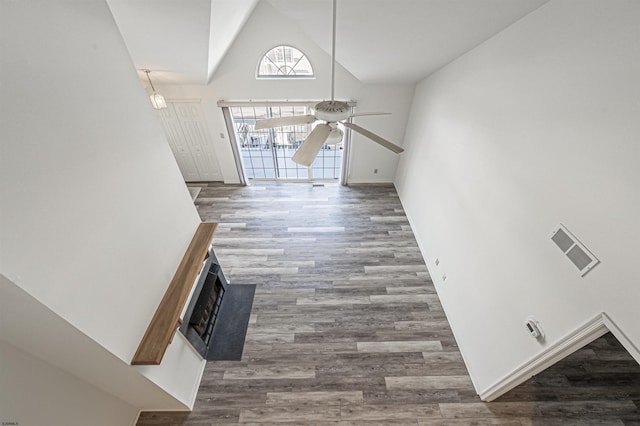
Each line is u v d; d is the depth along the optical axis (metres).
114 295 1.54
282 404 2.51
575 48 1.59
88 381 1.88
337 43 3.07
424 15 2.09
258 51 3.99
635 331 1.30
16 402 1.46
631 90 1.29
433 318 3.22
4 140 0.98
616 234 1.37
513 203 2.14
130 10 2.14
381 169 5.47
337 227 4.53
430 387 2.63
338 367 2.77
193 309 2.51
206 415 2.44
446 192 3.34
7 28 0.99
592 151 1.49
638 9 1.25
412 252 4.09
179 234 2.31
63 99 1.22
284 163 5.94
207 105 4.50
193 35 2.64
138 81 1.77
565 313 1.68
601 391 2.54
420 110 4.22
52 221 1.17
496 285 2.35
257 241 4.25
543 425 2.38
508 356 2.20
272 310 3.29
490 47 2.42
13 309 1.14
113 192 1.54
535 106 1.90
